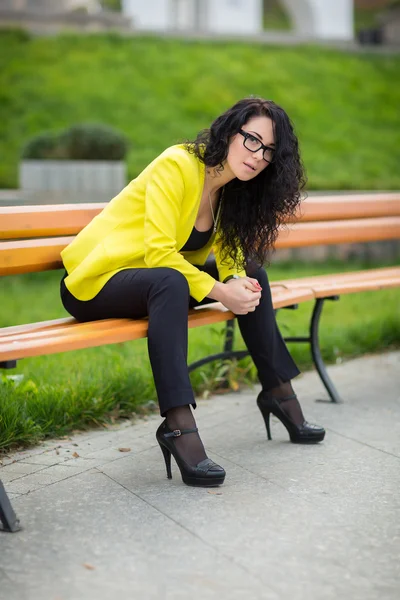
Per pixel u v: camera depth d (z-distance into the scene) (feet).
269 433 14.42
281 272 37.47
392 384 18.57
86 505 11.13
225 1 138.21
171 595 8.72
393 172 77.46
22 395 15.39
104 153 54.44
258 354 13.78
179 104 88.89
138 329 12.09
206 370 18.19
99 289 12.76
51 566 9.30
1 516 10.23
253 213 13.33
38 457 13.25
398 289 35.53
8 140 77.36
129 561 9.46
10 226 13.43
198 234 13.38
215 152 12.49
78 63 95.66
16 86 88.63
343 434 14.80
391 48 114.62
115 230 12.98
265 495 11.66
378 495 11.82
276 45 110.22
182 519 10.69
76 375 17.35
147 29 109.29
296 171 12.73
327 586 9.04
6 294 32.42
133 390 16.38
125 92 89.86
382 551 9.96
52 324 13.01
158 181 12.53
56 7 124.98
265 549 9.89
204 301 14.17
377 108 96.07
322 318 27.25
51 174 53.78
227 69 99.25
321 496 11.71
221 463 13.05
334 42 113.50
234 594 8.80
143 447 13.87
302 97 95.50
